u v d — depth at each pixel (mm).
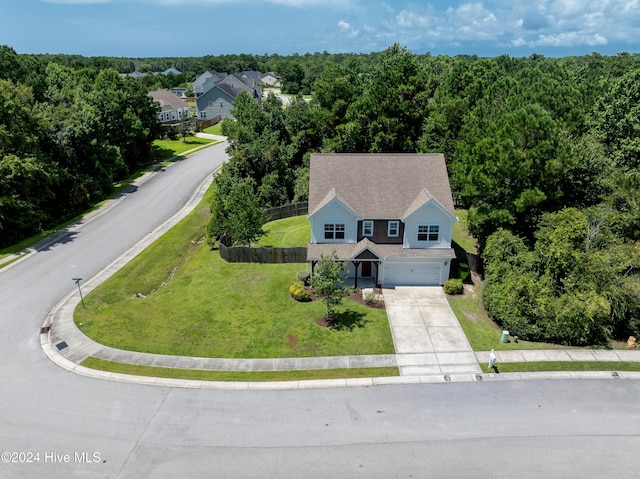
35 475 18094
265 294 33250
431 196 32844
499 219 34500
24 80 62938
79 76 80125
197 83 157750
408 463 18969
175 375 24453
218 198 43469
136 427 20719
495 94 50344
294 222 49562
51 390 23109
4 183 41500
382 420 21297
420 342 27672
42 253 39750
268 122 63156
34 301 31672
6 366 24938
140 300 32406
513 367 25328
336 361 25828
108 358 25766
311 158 36938
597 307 26297
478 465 18891
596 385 23844
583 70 85125
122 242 42219
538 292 28562
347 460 19078
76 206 50125
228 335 28266
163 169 68375
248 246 40719
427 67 89750
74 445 19656
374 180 35625
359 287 34406
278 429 20719
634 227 31656
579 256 28438
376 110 55469
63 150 52750
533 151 33062
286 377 24422
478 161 36656
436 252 33719
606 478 18328
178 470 18516
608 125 42344
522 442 20062
